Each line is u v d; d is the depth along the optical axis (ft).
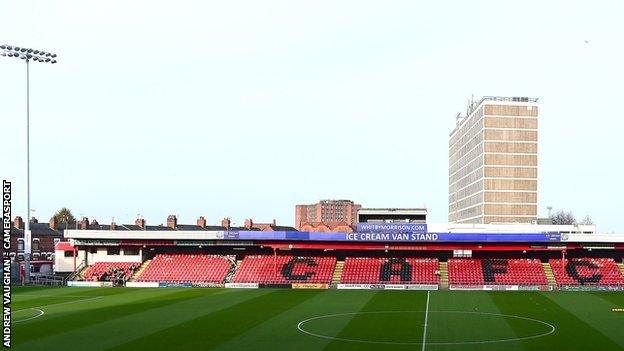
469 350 129.70
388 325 163.53
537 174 633.20
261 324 165.68
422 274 285.43
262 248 316.81
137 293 254.47
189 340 141.90
